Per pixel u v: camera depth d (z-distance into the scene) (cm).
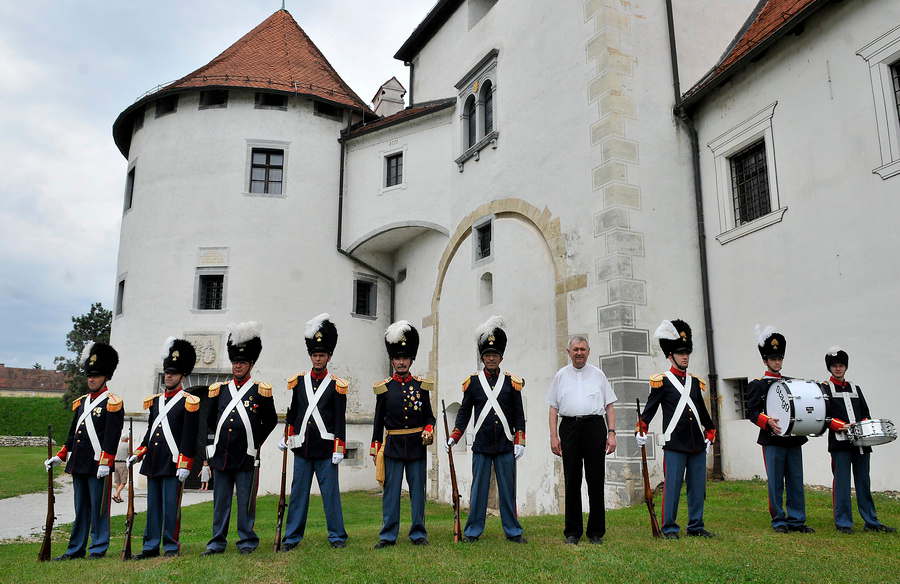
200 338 1869
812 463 1038
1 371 7069
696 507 693
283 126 2005
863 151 1005
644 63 1320
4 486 1794
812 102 1095
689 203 1305
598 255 1244
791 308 1100
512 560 590
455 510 703
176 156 1994
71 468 759
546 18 1477
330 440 717
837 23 1064
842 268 1022
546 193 1411
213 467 707
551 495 1296
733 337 1209
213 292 1923
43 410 4047
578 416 682
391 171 1981
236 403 720
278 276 1914
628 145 1260
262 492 1780
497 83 1638
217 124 1986
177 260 1927
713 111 1302
